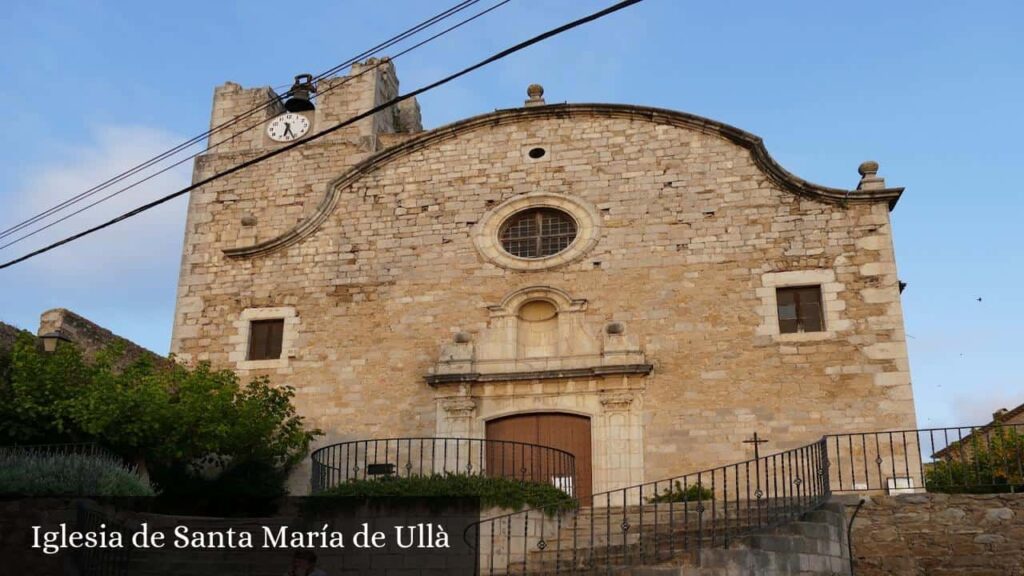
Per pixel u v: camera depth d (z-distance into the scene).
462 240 20.53
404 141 21.45
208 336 20.86
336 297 20.58
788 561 11.40
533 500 13.91
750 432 17.84
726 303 18.89
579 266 19.73
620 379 18.56
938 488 15.77
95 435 16.94
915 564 13.30
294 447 18.69
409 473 16.45
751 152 19.97
